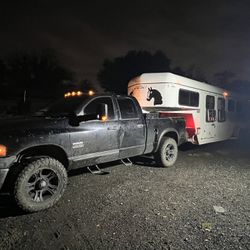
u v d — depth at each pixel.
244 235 3.69
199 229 3.83
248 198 5.12
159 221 4.05
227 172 7.12
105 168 7.11
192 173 6.86
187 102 9.60
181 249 3.32
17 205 4.12
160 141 7.12
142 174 6.62
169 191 5.40
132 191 5.34
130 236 3.59
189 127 9.51
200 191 5.46
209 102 10.83
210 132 10.98
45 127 4.55
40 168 4.30
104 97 5.69
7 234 3.58
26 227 3.78
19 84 50.12
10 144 4.06
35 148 4.51
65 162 5.00
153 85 9.34
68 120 4.92
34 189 4.32
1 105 31.50
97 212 4.32
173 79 9.08
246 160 9.01
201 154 9.89
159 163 7.23
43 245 3.34
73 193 5.15
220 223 4.03
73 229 3.75
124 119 5.96
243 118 14.77
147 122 6.54
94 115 4.91
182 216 4.24
